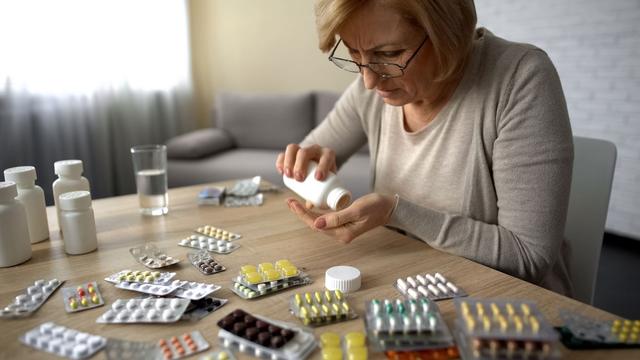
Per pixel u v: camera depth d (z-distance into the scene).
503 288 0.60
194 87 3.31
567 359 0.45
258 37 3.19
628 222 2.28
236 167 2.51
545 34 2.34
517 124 0.75
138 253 0.71
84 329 0.51
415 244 0.75
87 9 2.59
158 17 2.92
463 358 0.45
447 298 0.57
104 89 2.74
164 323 0.52
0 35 2.32
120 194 2.92
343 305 0.54
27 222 0.70
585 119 2.31
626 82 2.12
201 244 0.75
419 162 0.92
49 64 2.49
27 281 0.63
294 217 0.89
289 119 2.91
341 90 3.09
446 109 0.86
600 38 2.16
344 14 0.66
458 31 0.70
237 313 0.51
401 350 0.46
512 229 0.73
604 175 0.89
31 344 0.48
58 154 2.60
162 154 0.91
